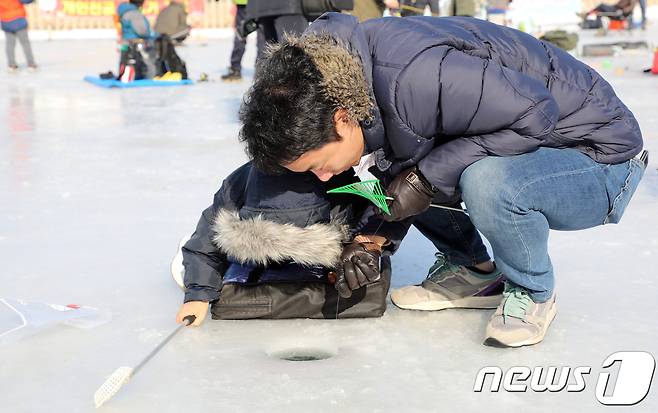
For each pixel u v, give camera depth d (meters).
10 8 12.03
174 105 8.02
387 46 1.99
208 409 1.84
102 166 4.82
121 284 2.73
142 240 3.25
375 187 2.14
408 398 1.88
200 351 2.17
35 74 11.97
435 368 2.05
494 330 2.17
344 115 1.88
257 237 2.24
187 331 2.31
